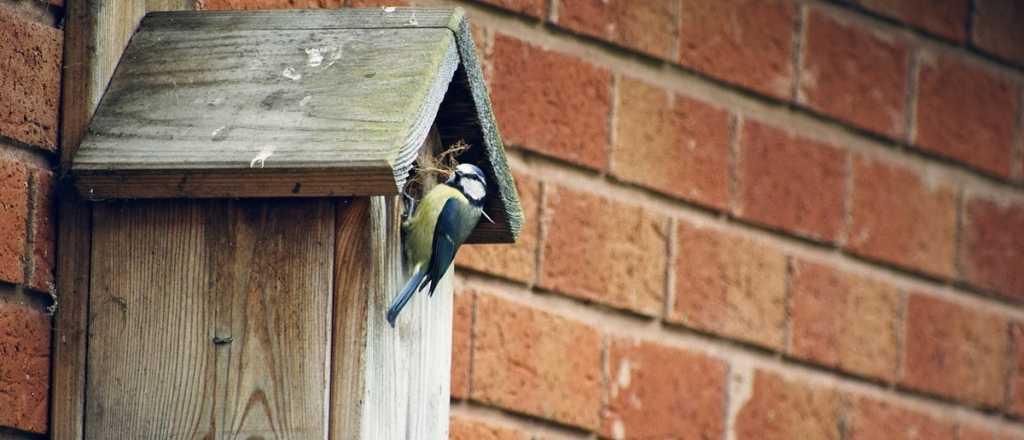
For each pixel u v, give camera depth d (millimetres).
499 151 7410
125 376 6637
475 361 8984
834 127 10938
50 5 6840
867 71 11156
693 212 10102
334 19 6922
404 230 7023
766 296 10391
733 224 10297
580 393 9438
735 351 10211
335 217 6535
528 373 9219
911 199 11305
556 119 9500
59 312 6719
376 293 6621
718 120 10289
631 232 9773
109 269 6707
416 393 7016
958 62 11719
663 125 10000
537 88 9445
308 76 6695
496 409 9078
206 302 6602
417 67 6645
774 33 10656
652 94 9977
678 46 10133
